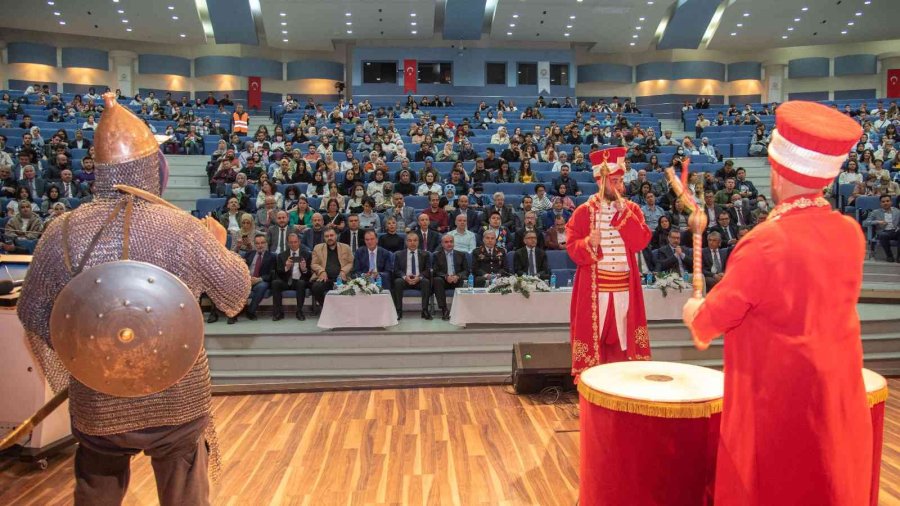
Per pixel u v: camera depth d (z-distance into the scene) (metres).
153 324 1.92
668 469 2.63
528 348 6.04
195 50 26.72
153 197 2.12
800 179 2.07
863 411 2.04
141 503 3.63
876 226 11.09
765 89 27.98
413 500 3.67
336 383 6.26
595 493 2.84
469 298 7.57
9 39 24.39
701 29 23.58
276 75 26.72
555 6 21.28
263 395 6.02
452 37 24.41
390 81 25.83
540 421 5.13
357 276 8.34
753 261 2.03
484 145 15.16
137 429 2.04
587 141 16.22
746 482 2.06
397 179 11.77
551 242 9.39
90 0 20.53
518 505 3.59
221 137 16.34
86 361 1.92
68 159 11.70
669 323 7.67
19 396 4.18
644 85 28.00
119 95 20.34
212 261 2.11
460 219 9.22
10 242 8.77
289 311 8.73
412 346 7.35
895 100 22.14
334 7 21.22
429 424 5.07
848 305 2.04
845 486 1.96
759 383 2.04
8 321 4.18
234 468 4.16
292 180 11.89
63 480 3.98
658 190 12.02
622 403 2.68
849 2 21.14
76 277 1.93
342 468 4.16
